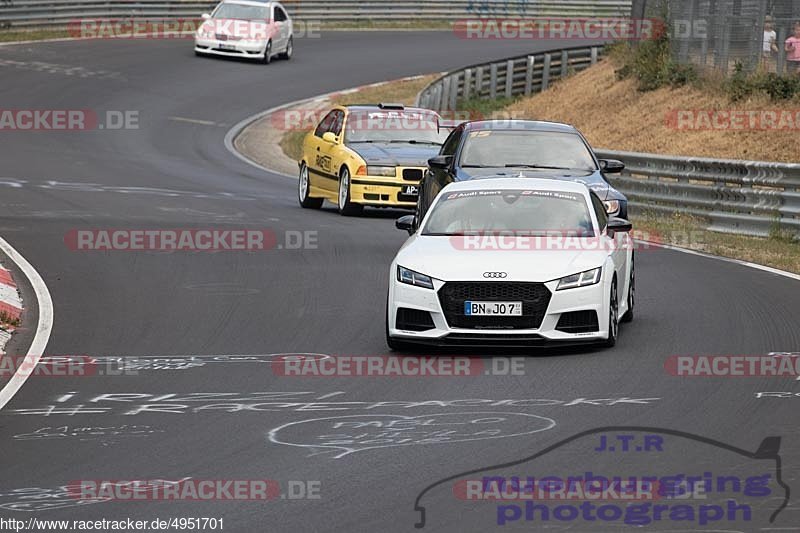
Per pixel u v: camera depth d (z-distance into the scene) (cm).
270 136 12475
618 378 3688
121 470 2823
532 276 4016
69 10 16475
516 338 4009
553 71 15700
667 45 12606
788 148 10000
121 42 16475
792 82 10850
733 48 11456
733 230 7338
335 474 2759
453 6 19825
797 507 2494
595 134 11881
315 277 5625
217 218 7538
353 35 18600
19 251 6162
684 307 4888
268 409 3381
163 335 4425
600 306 4056
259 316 4759
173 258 6112
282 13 16312
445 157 5944
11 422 3269
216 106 13425
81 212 7538
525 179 4716
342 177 8094
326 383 3684
